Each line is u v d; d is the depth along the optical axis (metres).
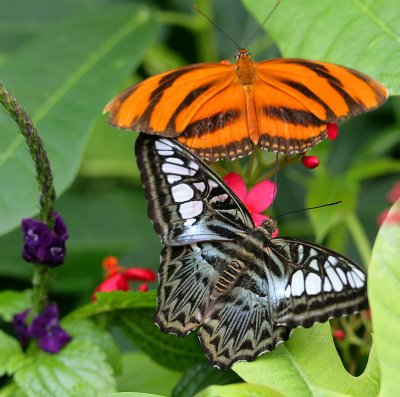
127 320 0.70
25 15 0.88
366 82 0.66
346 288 0.65
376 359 0.65
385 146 0.82
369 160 0.81
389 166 0.77
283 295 0.66
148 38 0.79
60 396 0.68
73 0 0.88
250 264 0.66
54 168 0.73
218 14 0.88
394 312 0.63
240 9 0.88
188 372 0.69
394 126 0.82
